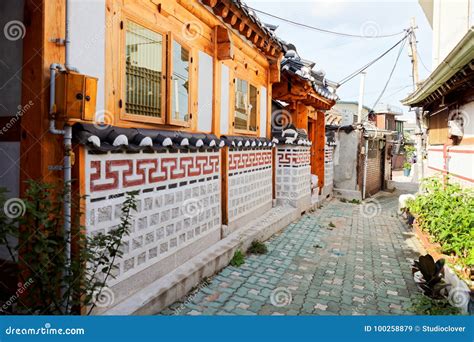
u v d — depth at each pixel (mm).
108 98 3275
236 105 6379
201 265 4527
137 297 3529
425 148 12039
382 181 16766
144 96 3766
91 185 2994
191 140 4422
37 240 2402
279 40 7348
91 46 3061
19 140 2887
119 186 3334
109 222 3219
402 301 4309
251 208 7242
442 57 8672
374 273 5289
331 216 9734
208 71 5266
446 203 5961
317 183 11312
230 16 5453
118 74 3395
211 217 5359
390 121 29719
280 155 8883
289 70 8281
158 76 3957
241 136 6605
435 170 9586
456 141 7461
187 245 4641
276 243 6734
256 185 7512
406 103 10031
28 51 2711
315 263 5680
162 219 4051
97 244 2705
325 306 4109
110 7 3271
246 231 6391
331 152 13117
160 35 3969
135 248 3600
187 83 4633
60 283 2664
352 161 13422
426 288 4418
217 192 5555
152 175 3832
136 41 3629
